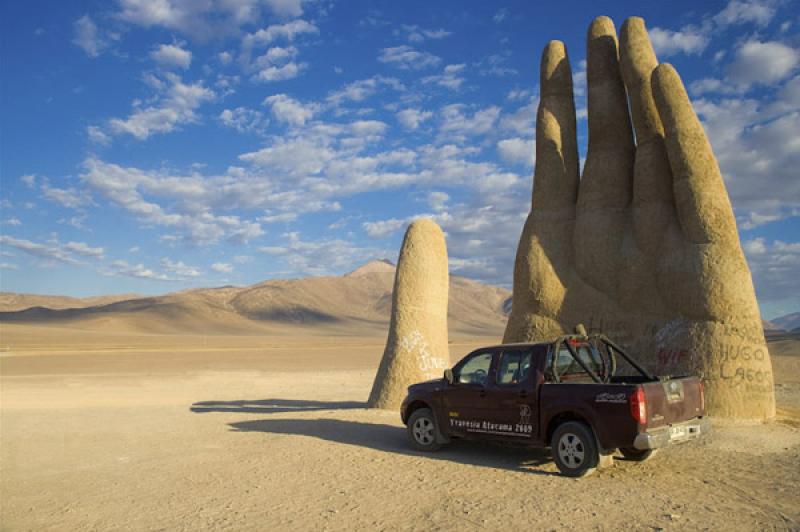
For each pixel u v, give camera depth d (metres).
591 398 8.34
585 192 15.38
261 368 39.41
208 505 7.64
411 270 16.03
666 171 14.26
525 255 15.66
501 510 7.08
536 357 9.20
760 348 12.60
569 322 14.91
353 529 6.61
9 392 23.97
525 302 15.49
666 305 13.66
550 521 6.65
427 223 16.59
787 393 19.12
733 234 13.09
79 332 108.38
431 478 8.68
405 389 15.46
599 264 14.74
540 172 16.22
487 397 9.59
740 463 9.21
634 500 7.36
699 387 8.98
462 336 165.38
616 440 8.09
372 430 12.84
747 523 6.50
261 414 16.30
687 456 9.70
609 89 15.68
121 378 31.41
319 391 24.77
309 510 7.32
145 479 9.13
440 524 6.68
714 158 13.55
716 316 12.68
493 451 10.45
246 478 8.97
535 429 8.98
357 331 171.38
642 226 14.23
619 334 14.26
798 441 10.62
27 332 99.12
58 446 12.15
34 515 7.46
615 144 15.46
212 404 19.86
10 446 12.22
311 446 11.23
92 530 6.83
